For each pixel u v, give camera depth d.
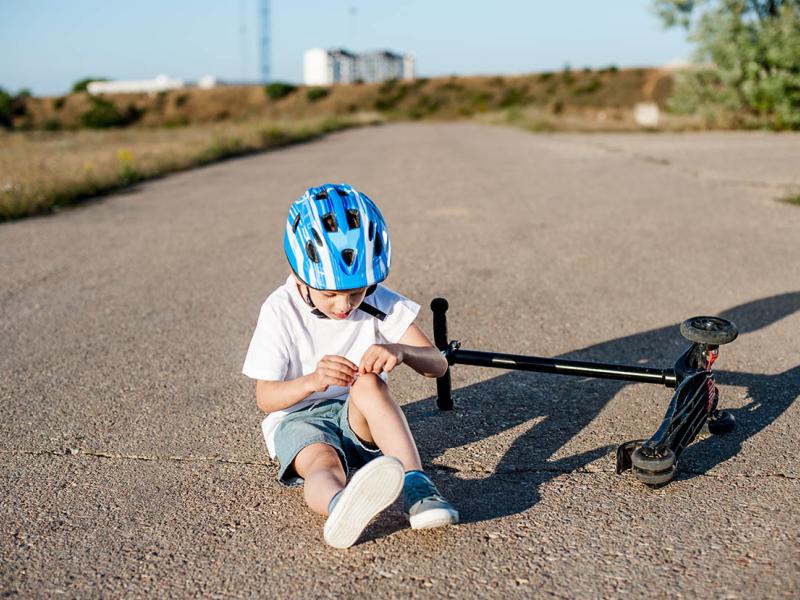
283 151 20.92
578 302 5.57
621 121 31.50
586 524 2.69
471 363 3.40
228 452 3.38
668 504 2.81
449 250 7.38
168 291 6.19
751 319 5.08
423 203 10.34
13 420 3.76
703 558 2.47
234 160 18.20
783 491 2.88
